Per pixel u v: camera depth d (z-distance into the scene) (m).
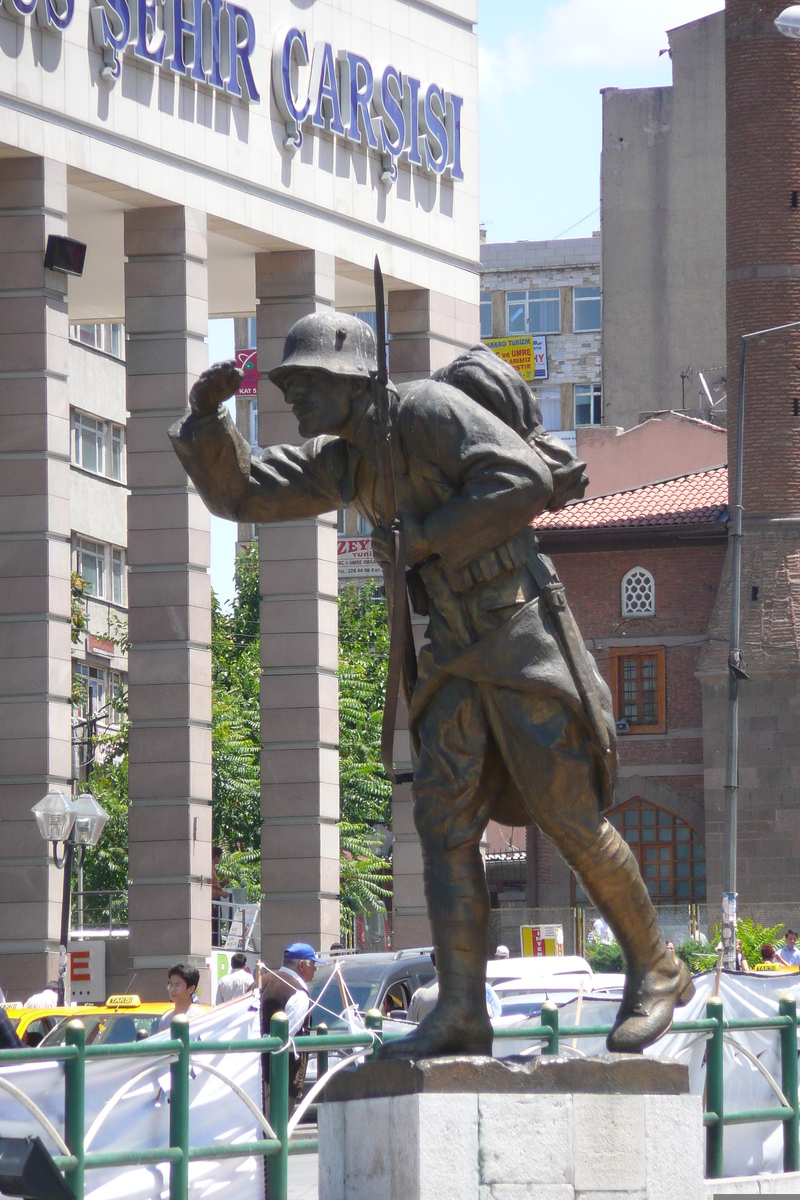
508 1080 8.15
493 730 8.65
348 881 55.34
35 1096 10.56
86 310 47.75
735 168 67.94
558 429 122.31
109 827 52.16
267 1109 12.16
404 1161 8.02
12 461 35.38
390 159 43.53
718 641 67.44
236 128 39.97
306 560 40.81
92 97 36.72
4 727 34.97
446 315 45.09
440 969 8.63
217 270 43.44
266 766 40.66
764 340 67.56
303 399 8.66
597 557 71.06
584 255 122.75
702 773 69.12
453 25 45.69
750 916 49.66
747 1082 12.85
